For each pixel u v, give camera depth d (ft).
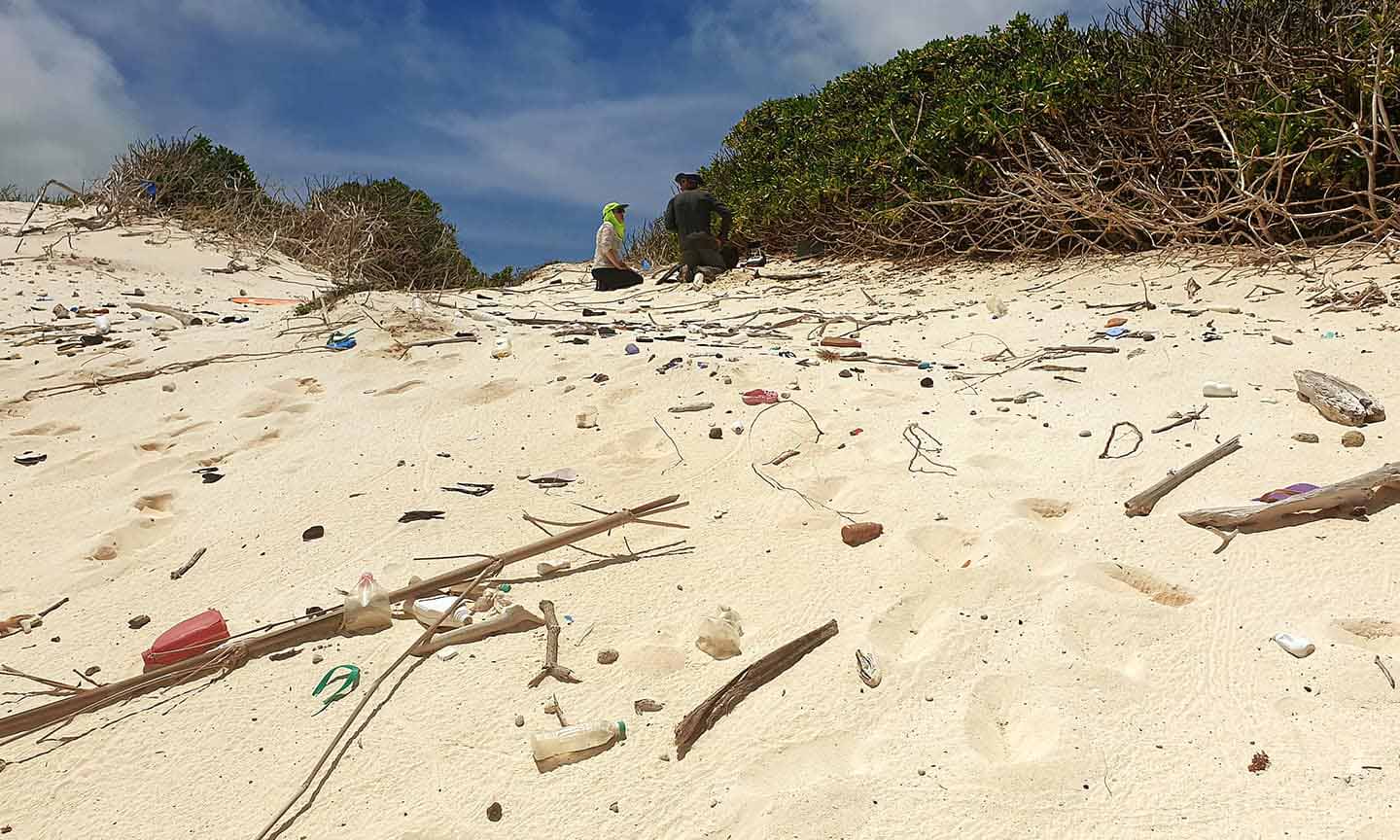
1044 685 8.46
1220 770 7.38
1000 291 24.06
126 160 43.47
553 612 10.00
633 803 7.52
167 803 7.94
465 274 45.24
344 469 14.23
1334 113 21.11
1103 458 12.43
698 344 19.88
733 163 42.63
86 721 8.96
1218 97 23.89
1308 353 15.17
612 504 12.66
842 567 10.59
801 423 14.56
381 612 10.12
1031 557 10.40
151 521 12.99
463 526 12.21
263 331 22.49
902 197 30.14
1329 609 9.06
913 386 16.05
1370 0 23.44
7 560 12.19
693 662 9.20
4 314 25.00
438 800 7.72
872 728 8.18
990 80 29.68
